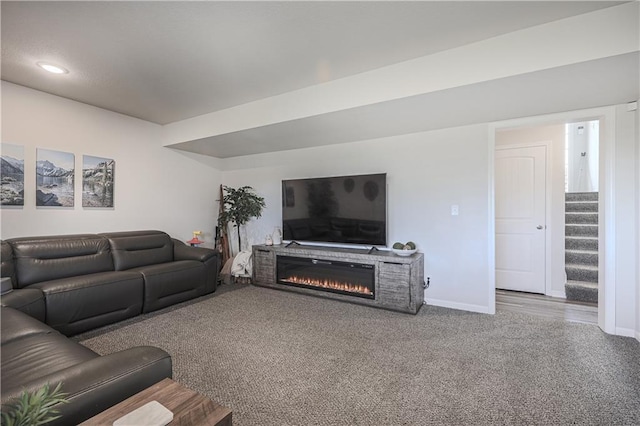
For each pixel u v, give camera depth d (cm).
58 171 329
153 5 175
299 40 213
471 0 171
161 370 115
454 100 250
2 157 289
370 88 259
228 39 212
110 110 371
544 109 272
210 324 290
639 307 251
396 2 173
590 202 454
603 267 270
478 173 324
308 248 401
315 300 366
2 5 173
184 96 320
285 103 308
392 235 376
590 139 525
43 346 158
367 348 239
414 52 229
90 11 180
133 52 230
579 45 185
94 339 258
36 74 271
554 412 164
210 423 88
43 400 75
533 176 401
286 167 464
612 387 186
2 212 291
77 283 268
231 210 477
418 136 356
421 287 343
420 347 241
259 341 253
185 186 473
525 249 407
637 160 250
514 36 203
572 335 262
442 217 344
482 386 188
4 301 214
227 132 359
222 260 493
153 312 324
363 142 394
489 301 319
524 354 228
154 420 85
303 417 162
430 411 166
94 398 96
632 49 173
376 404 172
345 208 391
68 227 339
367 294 347
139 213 411
